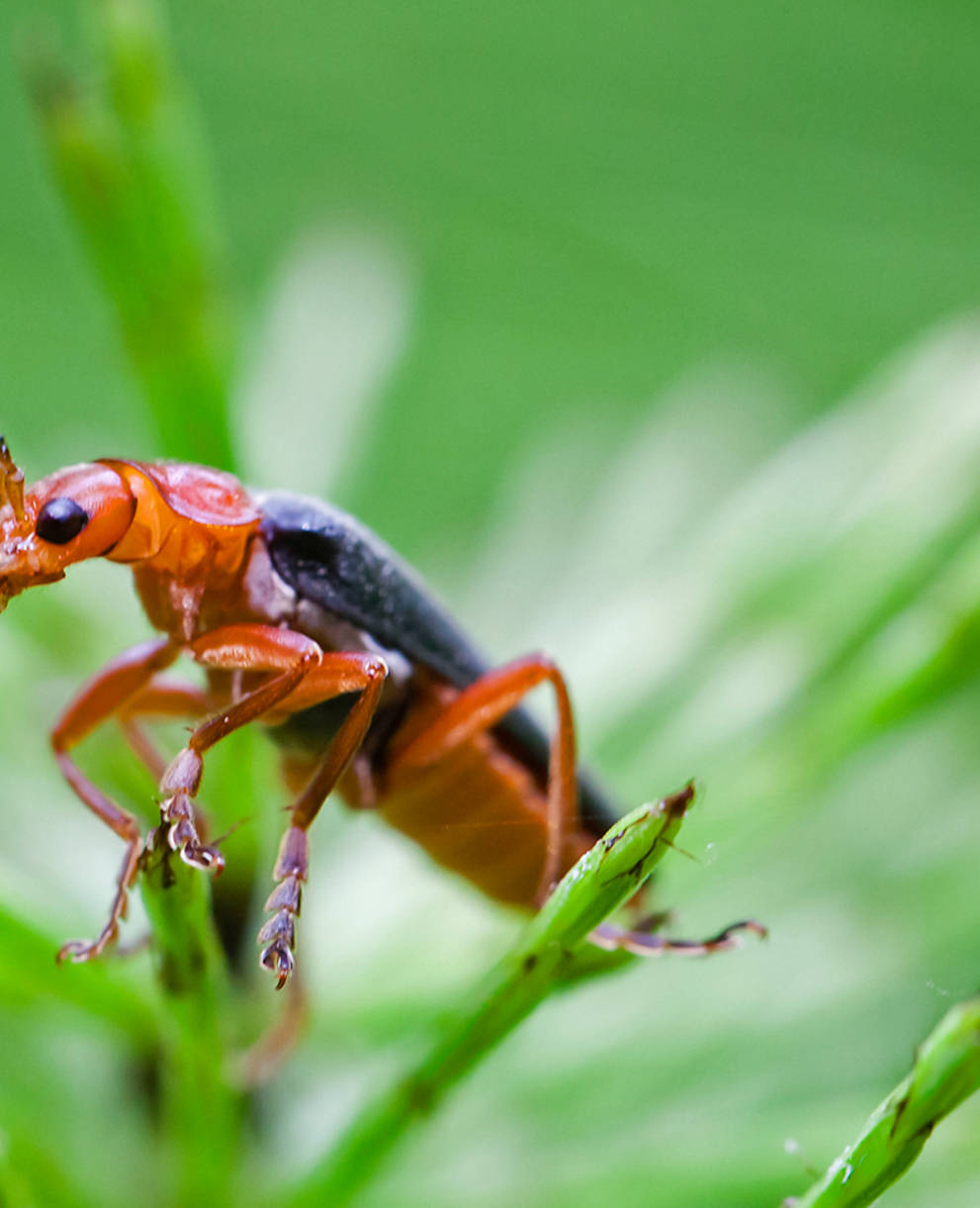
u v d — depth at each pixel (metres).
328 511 0.08
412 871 0.08
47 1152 0.07
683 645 0.08
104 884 0.08
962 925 0.08
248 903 0.07
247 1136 0.07
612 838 0.07
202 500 0.07
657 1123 0.07
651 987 0.08
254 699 0.07
